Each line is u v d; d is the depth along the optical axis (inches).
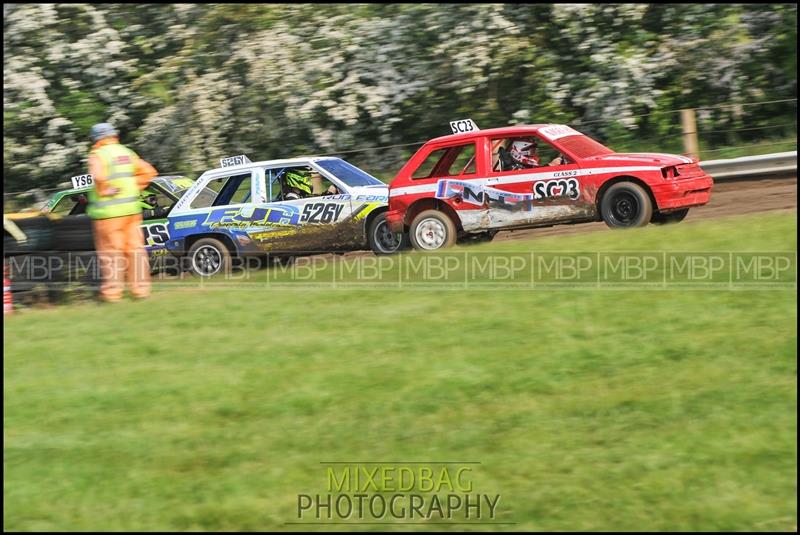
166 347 1043.9
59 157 2610.7
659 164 1524.4
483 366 900.0
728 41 2561.5
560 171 1574.8
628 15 2508.6
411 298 1144.8
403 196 1647.4
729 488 678.5
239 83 2669.8
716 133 2502.5
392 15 2706.7
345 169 1812.3
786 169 2011.6
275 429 810.2
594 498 680.4
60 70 2701.8
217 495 716.7
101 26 2669.8
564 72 2642.7
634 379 846.5
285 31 2647.6
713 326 944.3
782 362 850.1
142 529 679.7
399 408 828.0
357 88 2546.8
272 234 1759.4
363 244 1724.9
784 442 726.5
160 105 2728.8
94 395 911.0
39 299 1501.0
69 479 751.7
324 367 932.6
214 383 915.4
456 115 2674.7
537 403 819.4
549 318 1013.2
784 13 2500.0
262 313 1148.5
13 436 833.5
